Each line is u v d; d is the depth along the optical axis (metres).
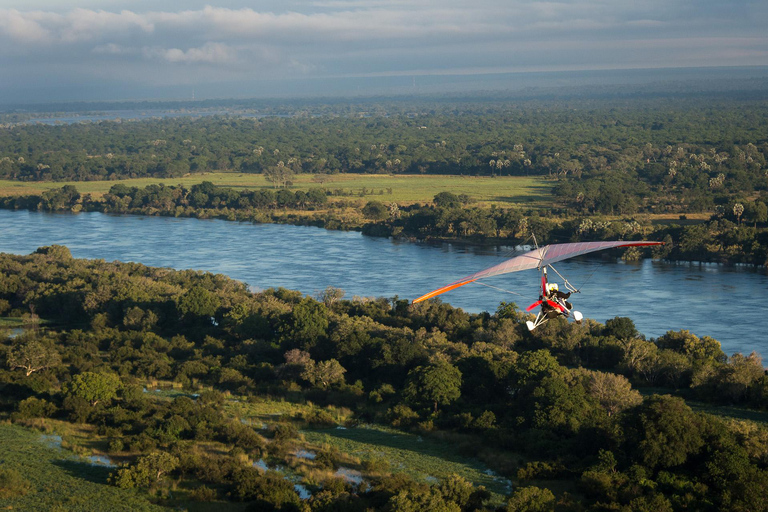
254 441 97.81
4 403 113.88
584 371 115.44
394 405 114.88
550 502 75.75
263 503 78.06
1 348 135.62
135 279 185.12
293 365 130.12
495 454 95.38
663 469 84.12
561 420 98.06
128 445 96.94
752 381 114.69
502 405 111.19
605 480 81.38
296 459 93.44
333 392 122.81
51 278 187.75
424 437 103.69
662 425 84.88
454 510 74.06
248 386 125.19
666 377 123.44
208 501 81.25
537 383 109.50
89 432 103.31
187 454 91.19
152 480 85.94
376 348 132.38
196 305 161.25
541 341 140.88
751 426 91.62
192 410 105.81
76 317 170.25
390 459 94.69
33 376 125.31
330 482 82.50
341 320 148.12
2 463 91.12
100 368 127.75
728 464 79.88
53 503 80.50
